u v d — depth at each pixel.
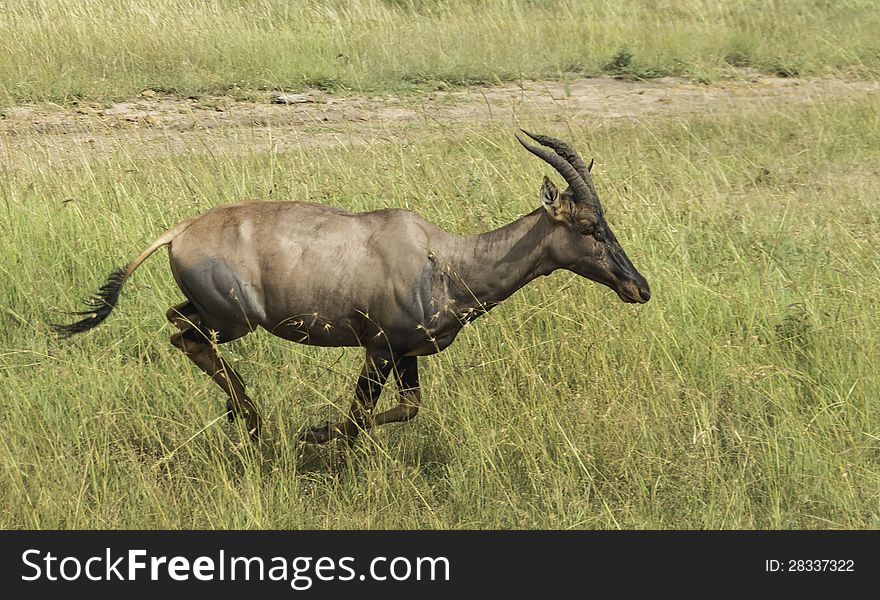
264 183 26.72
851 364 21.00
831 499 18.23
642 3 56.50
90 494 17.83
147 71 42.75
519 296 21.72
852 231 26.22
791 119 38.56
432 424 19.64
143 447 19.00
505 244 17.73
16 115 37.88
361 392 18.12
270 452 19.00
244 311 17.55
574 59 47.22
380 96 42.31
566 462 18.52
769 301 22.97
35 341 21.91
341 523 17.42
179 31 45.44
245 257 17.41
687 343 21.73
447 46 47.25
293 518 17.44
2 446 17.91
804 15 54.31
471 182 26.11
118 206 25.50
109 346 21.67
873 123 37.91
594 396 19.75
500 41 48.19
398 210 17.86
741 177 32.09
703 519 17.73
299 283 17.33
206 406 19.77
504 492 18.09
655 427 19.42
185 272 17.62
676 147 34.91
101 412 18.48
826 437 19.34
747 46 48.81
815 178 32.31
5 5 45.78
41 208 25.28
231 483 17.83
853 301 22.89
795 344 21.89
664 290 22.95
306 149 33.62
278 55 44.62
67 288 23.36
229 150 33.44
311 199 25.81
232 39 45.31
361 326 17.72
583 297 21.98
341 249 17.41
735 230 26.30
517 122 37.72
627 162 31.17
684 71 46.62
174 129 37.41
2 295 23.34
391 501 18.16
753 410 20.23
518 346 20.77
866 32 51.91
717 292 23.05
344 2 52.66
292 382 20.11
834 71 47.03
